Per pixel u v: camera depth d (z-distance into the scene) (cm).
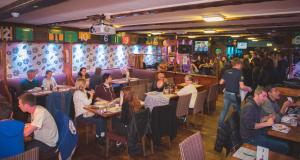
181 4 384
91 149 444
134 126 388
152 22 655
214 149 446
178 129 554
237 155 242
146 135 434
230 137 336
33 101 315
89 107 453
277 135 309
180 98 507
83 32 887
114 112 420
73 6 415
